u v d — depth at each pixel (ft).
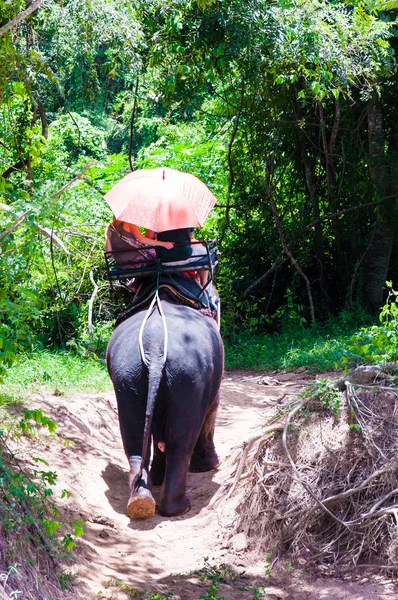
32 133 34.68
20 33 33.19
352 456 18.28
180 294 21.29
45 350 36.99
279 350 42.57
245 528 18.76
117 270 21.58
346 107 48.62
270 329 51.88
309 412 19.70
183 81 42.63
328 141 50.98
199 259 21.97
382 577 16.47
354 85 44.45
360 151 49.32
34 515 15.93
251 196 53.01
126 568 17.31
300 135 50.01
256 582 16.85
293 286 51.16
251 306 50.65
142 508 19.15
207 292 22.72
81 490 20.79
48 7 35.37
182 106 44.19
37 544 15.28
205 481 22.86
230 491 20.04
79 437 24.26
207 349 20.07
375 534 17.06
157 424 19.70
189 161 59.82
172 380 19.12
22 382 27.96
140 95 48.11
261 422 28.32
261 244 52.80
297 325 48.24
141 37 37.99
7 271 16.40
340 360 35.73
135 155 81.20
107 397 28.99
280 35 39.32
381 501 17.06
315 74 41.22
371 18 41.63
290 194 52.90
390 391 19.36
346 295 49.65
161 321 19.93
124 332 20.34
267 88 47.09
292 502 18.12
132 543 18.71
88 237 42.83
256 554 18.10
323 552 17.25
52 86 38.91
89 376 31.94
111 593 15.65
